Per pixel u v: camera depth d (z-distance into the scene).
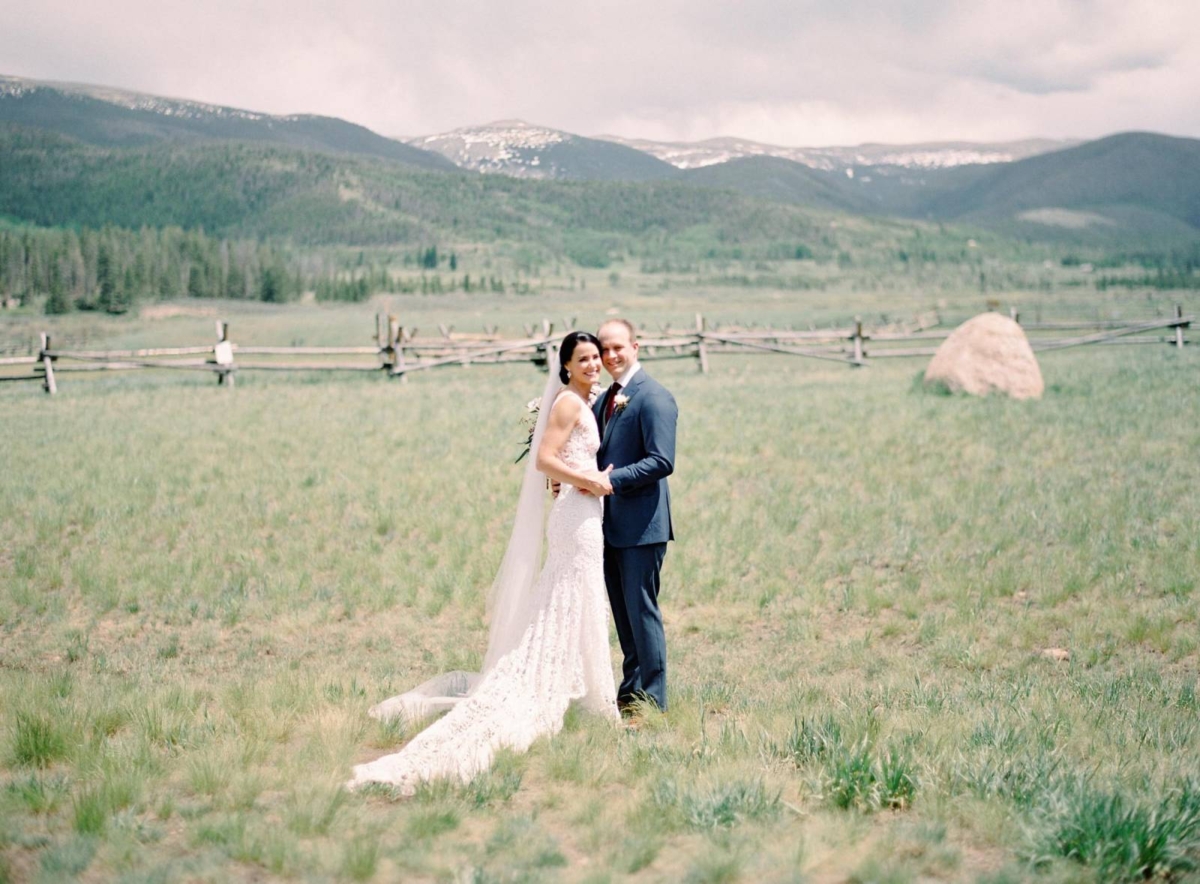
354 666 7.23
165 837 3.91
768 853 3.61
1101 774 4.32
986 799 4.04
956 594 8.62
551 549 5.59
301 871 3.55
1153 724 5.25
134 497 12.08
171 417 18.39
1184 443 13.84
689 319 129.50
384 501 12.09
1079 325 32.59
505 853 3.70
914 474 12.88
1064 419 16.23
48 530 10.75
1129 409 16.81
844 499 11.80
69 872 3.49
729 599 8.84
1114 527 10.12
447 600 8.98
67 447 15.12
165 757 4.80
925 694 5.95
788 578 9.42
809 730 4.84
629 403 5.71
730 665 7.21
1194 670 6.82
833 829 3.80
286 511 11.63
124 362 24.42
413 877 3.55
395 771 4.57
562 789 4.43
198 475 13.30
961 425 16.12
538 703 5.32
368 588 9.21
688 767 4.56
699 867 3.47
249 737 5.01
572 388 5.63
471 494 12.41
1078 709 5.46
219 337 25.59
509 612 5.65
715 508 11.59
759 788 4.12
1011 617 8.09
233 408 19.72
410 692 5.88
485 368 30.50
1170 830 3.61
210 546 10.48
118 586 9.33
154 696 5.77
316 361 56.06
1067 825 3.64
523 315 176.50
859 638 7.92
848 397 19.98
